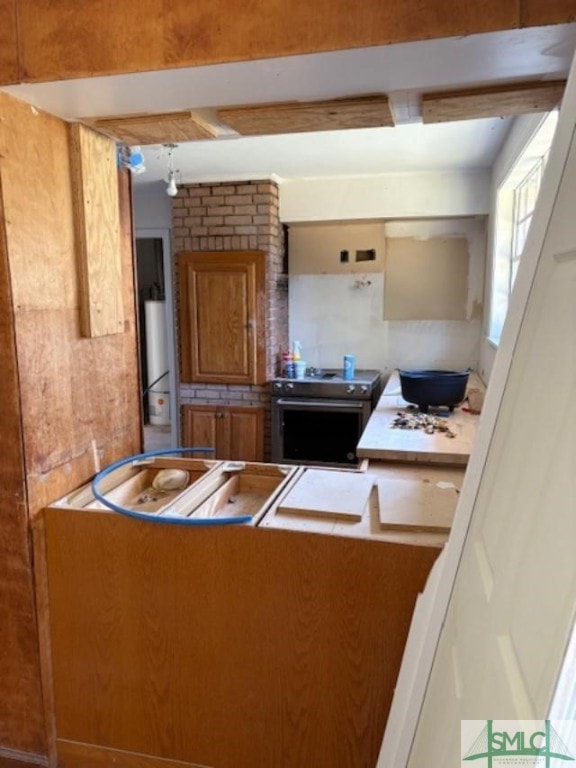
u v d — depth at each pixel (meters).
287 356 4.32
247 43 1.18
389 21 1.11
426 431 2.42
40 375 1.57
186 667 1.59
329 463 4.05
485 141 3.10
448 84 1.32
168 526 1.53
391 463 2.12
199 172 3.85
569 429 0.65
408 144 3.17
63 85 1.33
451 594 1.09
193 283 4.14
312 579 1.45
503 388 1.04
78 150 1.63
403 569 1.38
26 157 1.48
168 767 1.65
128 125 1.60
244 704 1.56
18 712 1.71
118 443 1.97
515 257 3.31
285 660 1.50
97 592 1.61
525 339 0.96
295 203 4.18
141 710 1.64
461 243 4.21
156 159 3.48
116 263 1.85
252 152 3.33
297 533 1.44
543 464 0.72
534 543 0.69
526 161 2.70
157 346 5.62
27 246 1.50
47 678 1.68
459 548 1.10
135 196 4.54
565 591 0.56
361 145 3.19
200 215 4.12
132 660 1.62
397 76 1.27
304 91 1.36
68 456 1.71
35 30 1.29
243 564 1.49
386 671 1.44
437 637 1.11
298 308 4.60
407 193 4.00
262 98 1.40
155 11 1.22
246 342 4.11
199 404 4.31
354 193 4.08
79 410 1.75
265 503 1.69
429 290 4.32
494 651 0.76
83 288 1.71
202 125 1.60
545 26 1.05
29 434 1.55
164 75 1.27
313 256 4.43
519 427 0.88
